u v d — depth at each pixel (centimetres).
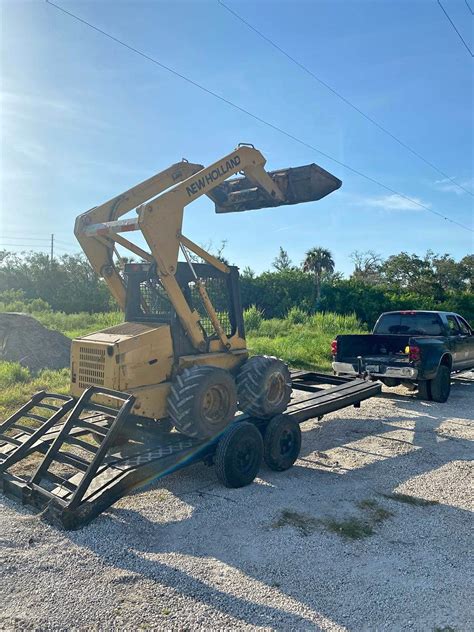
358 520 486
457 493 557
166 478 598
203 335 596
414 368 980
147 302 626
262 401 607
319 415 712
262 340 1881
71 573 379
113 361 523
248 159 657
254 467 579
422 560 411
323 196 708
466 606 350
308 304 3344
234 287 653
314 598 355
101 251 646
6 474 518
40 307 3225
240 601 349
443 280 6619
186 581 372
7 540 423
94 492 459
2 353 1255
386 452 707
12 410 853
